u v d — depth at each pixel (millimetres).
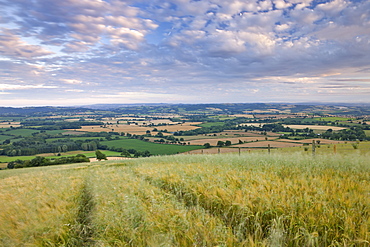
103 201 7504
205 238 4441
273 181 7352
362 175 8133
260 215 5285
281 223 4715
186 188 8133
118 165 26922
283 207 5250
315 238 4129
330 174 8609
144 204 6512
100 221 5973
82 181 13711
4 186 14117
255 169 10602
